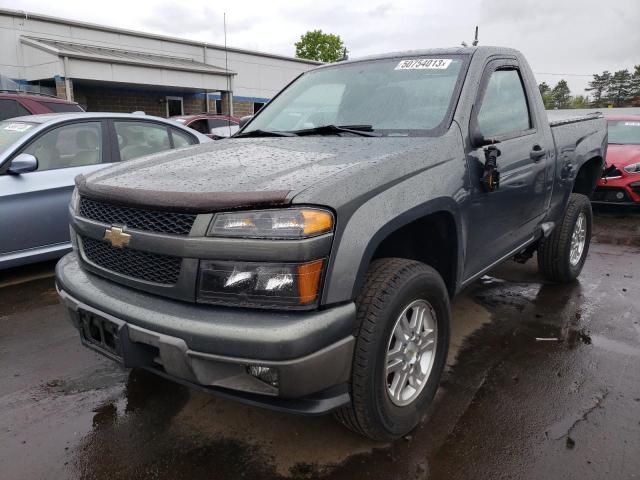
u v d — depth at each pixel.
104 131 5.25
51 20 15.84
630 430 2.53
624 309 4.13
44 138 4.80
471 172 2.73
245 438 2.51
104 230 2.28
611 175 7.94
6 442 2.49
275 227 1.90
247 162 2.42
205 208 1.96
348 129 2.93
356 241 2.00
